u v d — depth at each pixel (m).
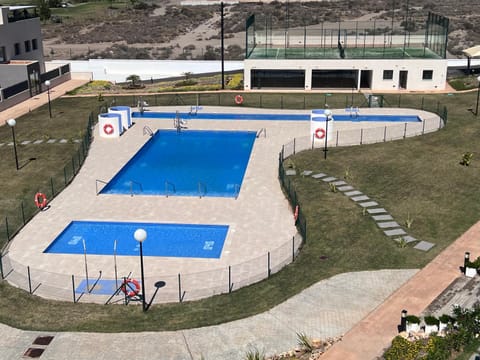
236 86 59.56
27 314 21.70
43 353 19.19
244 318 20.89
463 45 84.31
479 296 21.31
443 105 51.00
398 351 17.31
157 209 31.22
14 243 27.58
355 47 65.12
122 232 28.77
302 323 20.38
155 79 65.31
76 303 22.50
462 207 29.73
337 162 37.16
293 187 33.28
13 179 35.81
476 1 132.50
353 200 31.11
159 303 22.33
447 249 25.23
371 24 94.12
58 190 33.88
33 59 64.56
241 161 39.41
